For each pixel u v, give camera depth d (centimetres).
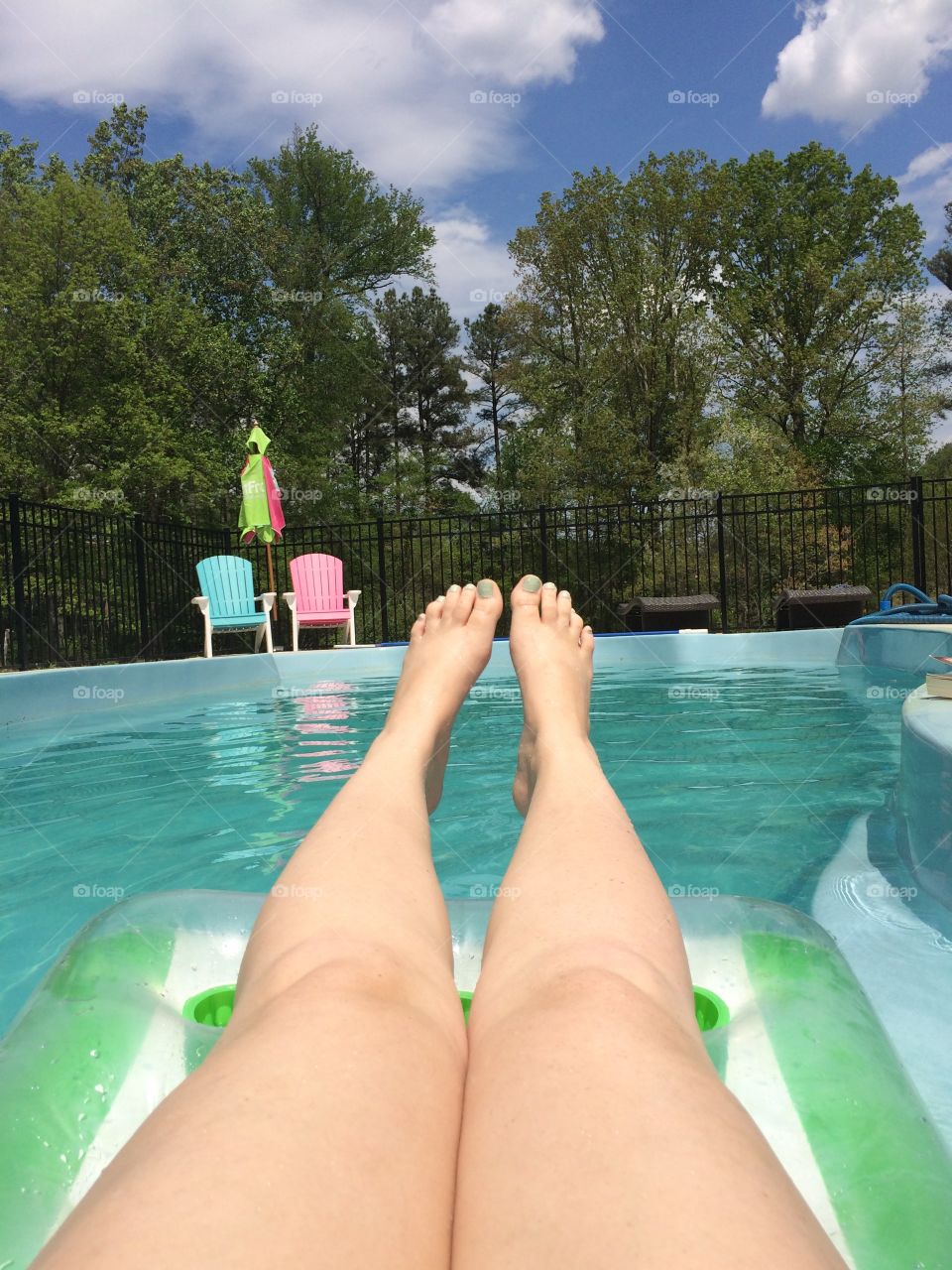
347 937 66
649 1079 47
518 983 62
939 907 133
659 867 160
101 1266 34
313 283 2162
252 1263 35
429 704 137
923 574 833
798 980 82
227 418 1925
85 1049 71
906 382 2095
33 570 701
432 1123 49
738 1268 34
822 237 2359
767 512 880
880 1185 56
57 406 1587
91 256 1619
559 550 1723
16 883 166
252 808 224
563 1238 38
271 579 866
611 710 384
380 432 2786
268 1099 45
